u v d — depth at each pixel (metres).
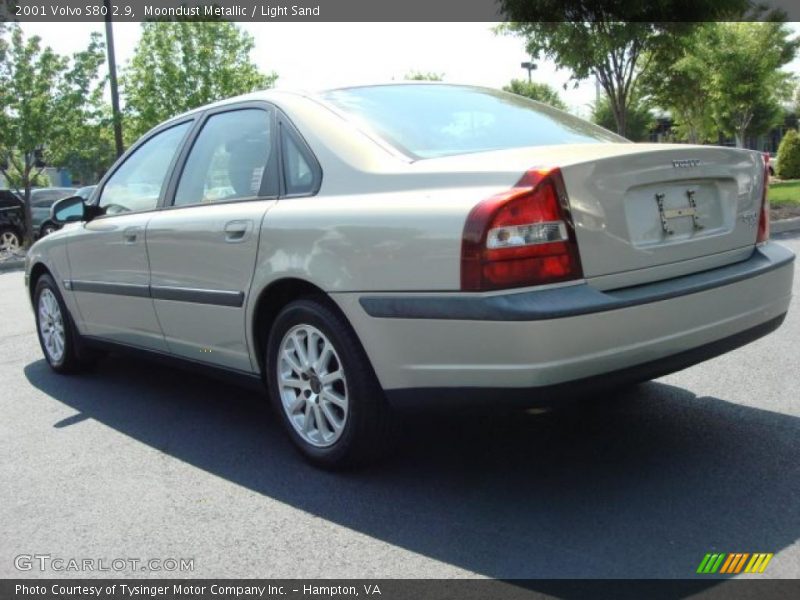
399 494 3.22
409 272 2.90
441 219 2.82
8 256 16.72
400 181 3.09
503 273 2.70
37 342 6.98
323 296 3.32
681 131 35.41
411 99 3.78
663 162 3.03
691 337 3.00
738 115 26.20
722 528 2.78
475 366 2.78
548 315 2.65
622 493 3.10
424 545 2.80
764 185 3.55
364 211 3.08
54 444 4.13
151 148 4.68
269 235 3.46
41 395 5.10
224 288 3.77
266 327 3.72
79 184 45.16
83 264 4.98
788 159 29.83
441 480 3.33
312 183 3.43
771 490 3.05
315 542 2.88
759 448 3.46
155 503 3.31
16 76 16.73
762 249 3.48
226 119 4.11
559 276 2.75
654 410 4.02
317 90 3.80
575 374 2.72
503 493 3.17
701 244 3.17
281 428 4.17
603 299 2.75
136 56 21.19
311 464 3.57
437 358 2.87
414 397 2.99
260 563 2.76
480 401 2.82
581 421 3.92
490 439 3.75
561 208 2.75
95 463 3.81
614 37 12.65
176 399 4.82
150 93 21.14
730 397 4.15
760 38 21.75
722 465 3.30
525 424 3.92
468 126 3.59
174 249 4.07
